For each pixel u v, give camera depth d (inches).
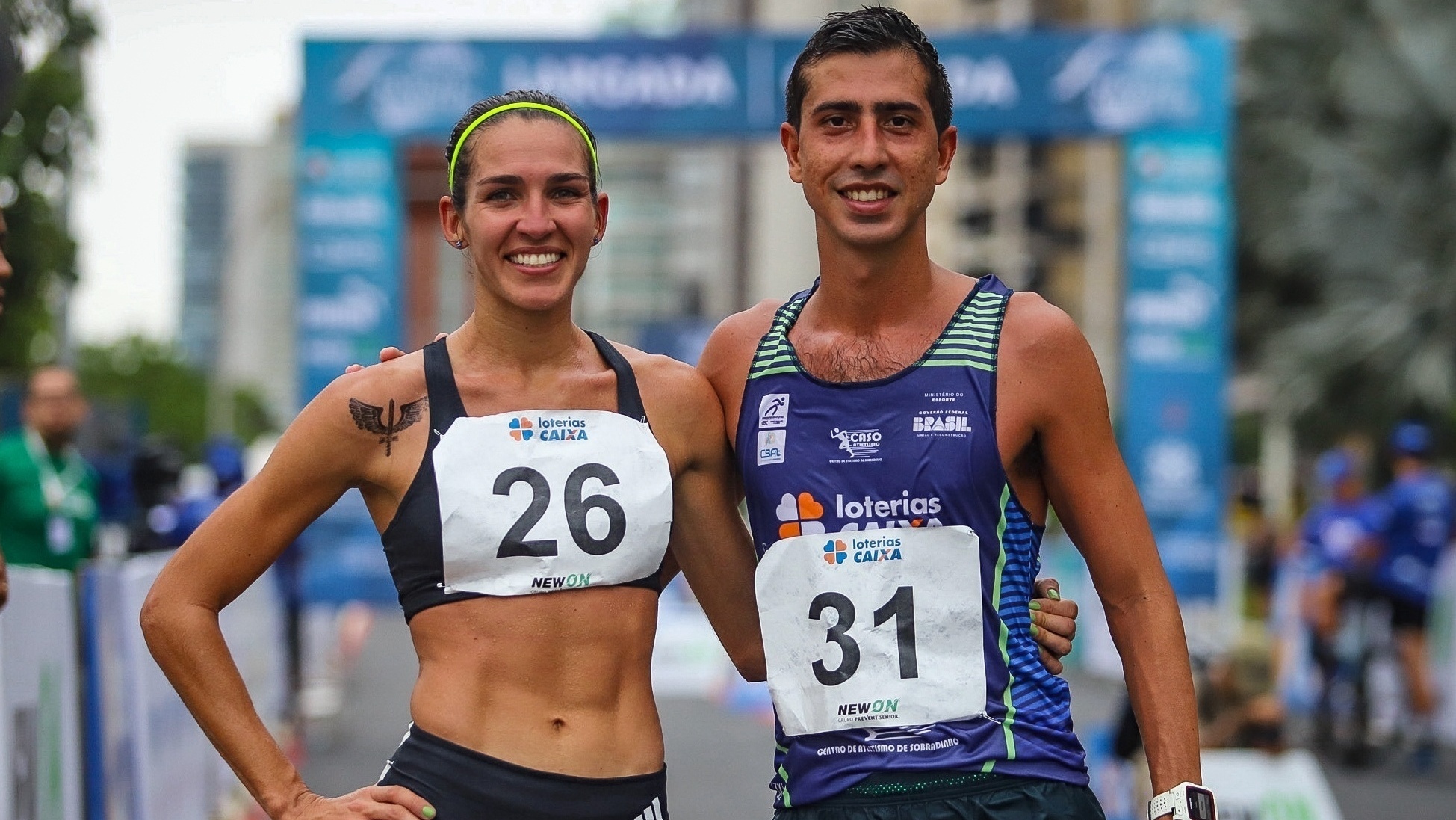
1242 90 2883.9
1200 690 882.8
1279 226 2827.3
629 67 1525.6
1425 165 2453.2
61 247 1221.7
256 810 901.2
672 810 949.8
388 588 1557.6
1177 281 1605.6
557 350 382.6
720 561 405.7
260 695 989.2
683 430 389.4
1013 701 374.9
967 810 366.9
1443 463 2440.9
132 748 647.8
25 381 2052.2
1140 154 1582.2
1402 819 997.8
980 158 3663.9
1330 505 1291.8
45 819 550.9
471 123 379.9
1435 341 2409.0
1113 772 839.7
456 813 359.3
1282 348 2620.6
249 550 372.5
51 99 1126.4
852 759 373.7
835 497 378.6
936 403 377.1
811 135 383.2
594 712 368.5
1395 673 1270.9
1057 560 1792.6
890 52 378.6
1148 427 1624.0
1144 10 3422.7
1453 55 2434.8
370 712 1369.3
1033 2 3415.4
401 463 370.9
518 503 368.5
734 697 1409.9
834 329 390.9
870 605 374.3
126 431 1988.2
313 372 1573.6
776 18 3299.7
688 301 5851.4
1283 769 823.1
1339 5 2810.0
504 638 365.7
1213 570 1632.6
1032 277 3533.5
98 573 633.0
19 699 522.3
